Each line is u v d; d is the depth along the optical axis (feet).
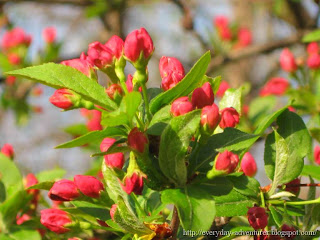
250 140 1.33
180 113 1.27
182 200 1.24
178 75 1.34
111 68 1.34
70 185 1.40
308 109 2.37
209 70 3.58
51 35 3.67
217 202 1.41
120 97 1.29
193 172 1.30
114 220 1.34
